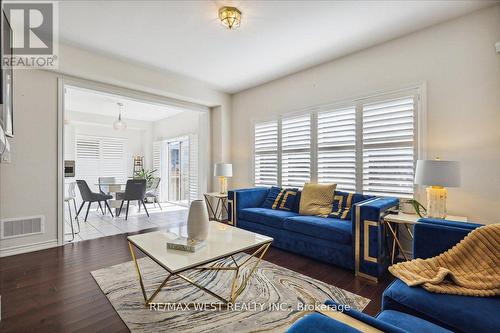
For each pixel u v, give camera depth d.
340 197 3.11
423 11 2.40
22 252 3.00
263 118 4.43
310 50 3.19
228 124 5.00
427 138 2.68
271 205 3.69
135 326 1.64
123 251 3.07
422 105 2.70
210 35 2.84
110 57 3.39
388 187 2.96
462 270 1.42
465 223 1.65
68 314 1.77
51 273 2.43
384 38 2.90
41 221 3.13
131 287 2.15
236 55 3.35
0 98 1.14
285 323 1.67
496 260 1.38
